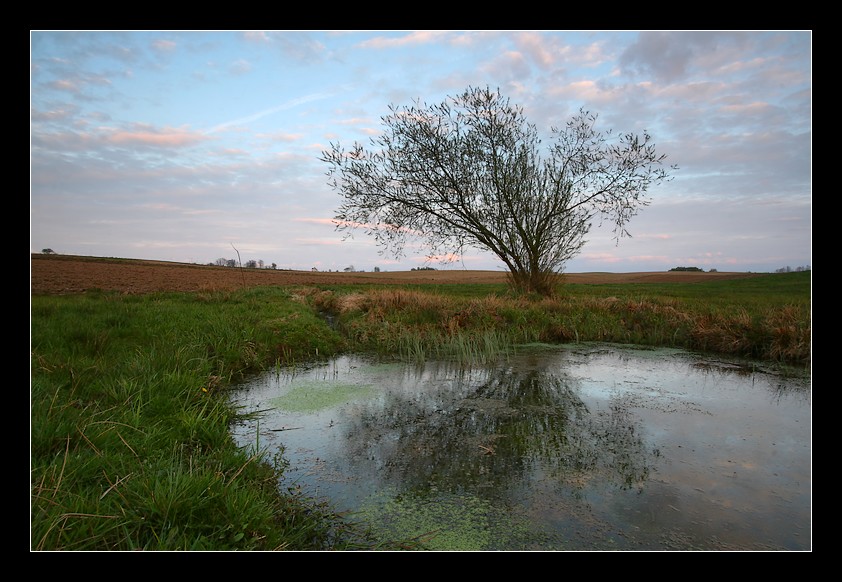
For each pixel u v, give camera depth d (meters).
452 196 17.17
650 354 9.53
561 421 5.45
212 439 4.52
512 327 11.49
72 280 25.52
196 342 8.06
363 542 3.05
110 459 3.55
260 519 2.99
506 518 3.35
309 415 5.68
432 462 4.32
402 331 10.74
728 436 4.96
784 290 26.23
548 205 16.64
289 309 12.91
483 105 16.09
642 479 3.97
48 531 2.41
